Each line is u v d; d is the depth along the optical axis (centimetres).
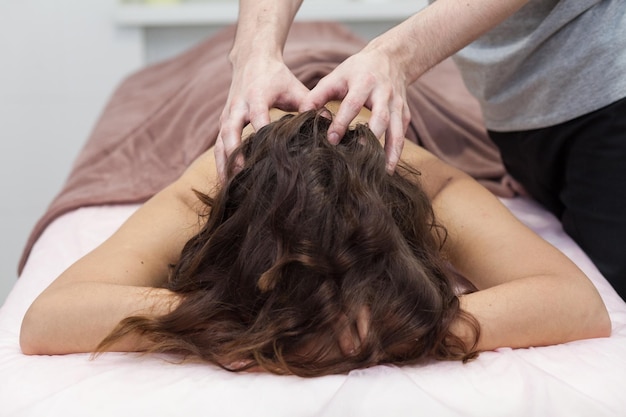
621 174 158
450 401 104
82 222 180
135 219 139
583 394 106
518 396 105
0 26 333
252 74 131
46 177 350
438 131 208
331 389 106
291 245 108
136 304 118
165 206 141
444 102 218
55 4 333
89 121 346
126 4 340
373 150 118
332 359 110
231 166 118
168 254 135
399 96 128
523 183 193
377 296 110
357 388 104
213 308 113
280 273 108
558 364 113
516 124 175
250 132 132
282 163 112
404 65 133
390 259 112
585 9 154
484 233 136
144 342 117
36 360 116
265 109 125
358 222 110
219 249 116
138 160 212
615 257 160
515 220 140
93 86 342
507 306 118
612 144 158
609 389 108
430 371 111
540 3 160
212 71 234
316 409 103
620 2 152
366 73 125
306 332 109
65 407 104
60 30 336
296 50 208
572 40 157
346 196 111
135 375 110
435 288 114
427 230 124
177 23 333
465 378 108
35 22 334
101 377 109
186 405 104
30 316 120
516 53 163
